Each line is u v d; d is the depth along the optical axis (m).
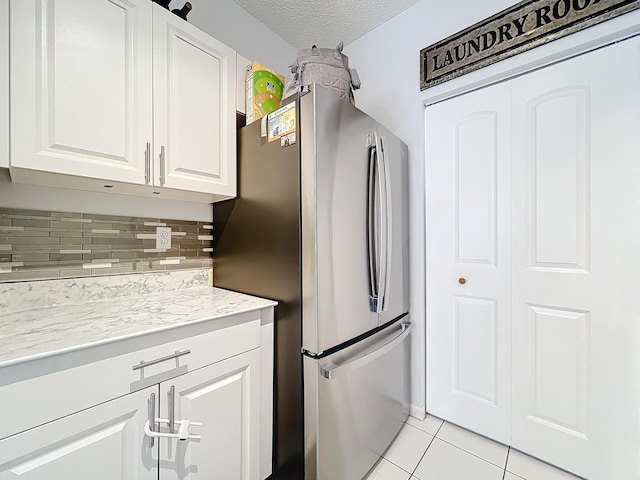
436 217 1.74
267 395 1.18
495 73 1.46
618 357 1.20
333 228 1.14
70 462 0.70
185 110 1.20
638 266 1.16
